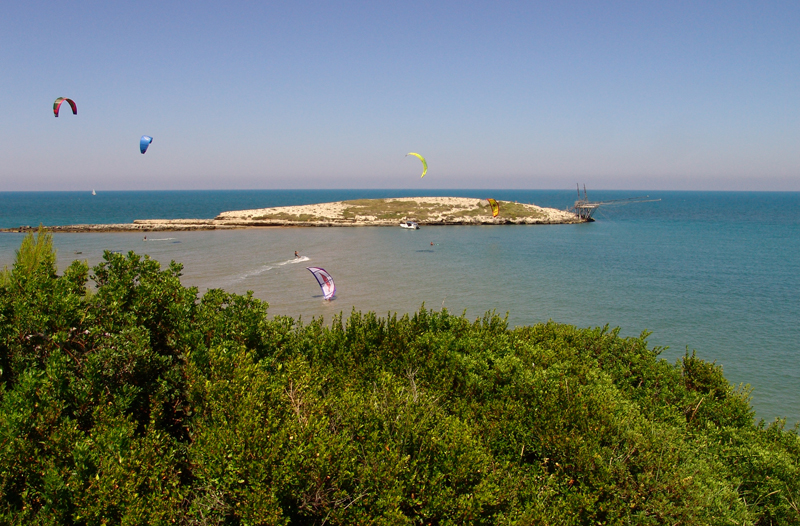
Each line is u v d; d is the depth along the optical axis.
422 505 9.58
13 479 8.84
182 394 12.20
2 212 182.12
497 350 18.47
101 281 15.23
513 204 146.38
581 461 11.35
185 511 9.24
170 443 10.74
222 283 52.12
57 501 8.32
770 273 63.00
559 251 81.38
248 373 11.48
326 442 9.50
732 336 37.47
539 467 11.92
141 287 14.01
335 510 9.10
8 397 9.57
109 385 10.89
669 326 39.97
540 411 13.31
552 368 16.53
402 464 9.74
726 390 17.61
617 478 11.27
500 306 45.56
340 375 15.30
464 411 13.76
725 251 83.00
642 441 11.89
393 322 20.31
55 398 9.78
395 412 11.44
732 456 13.63
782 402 26.55
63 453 8.85
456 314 42.31
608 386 15.76
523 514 9.91
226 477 8.90
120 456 8.84
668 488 10.92
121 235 95.56
